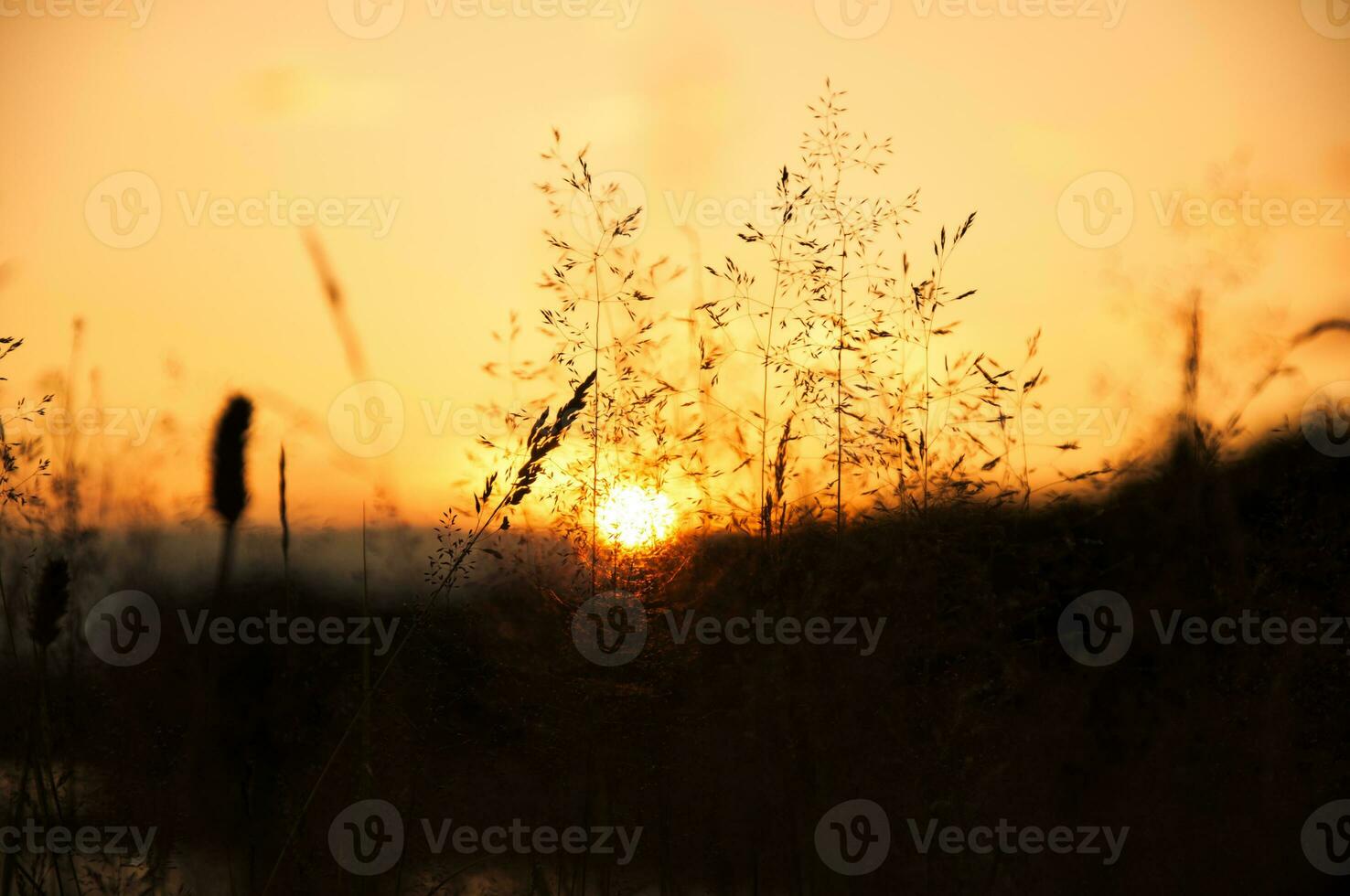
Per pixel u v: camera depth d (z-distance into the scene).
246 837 2.59
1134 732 2.71
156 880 2.49
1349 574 2.81
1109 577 2.82
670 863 2.58
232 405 2.12
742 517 2.81
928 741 2.60
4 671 2.57
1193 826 2.60
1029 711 2.68
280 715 2.68
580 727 2.64
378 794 2.55
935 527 2.79
